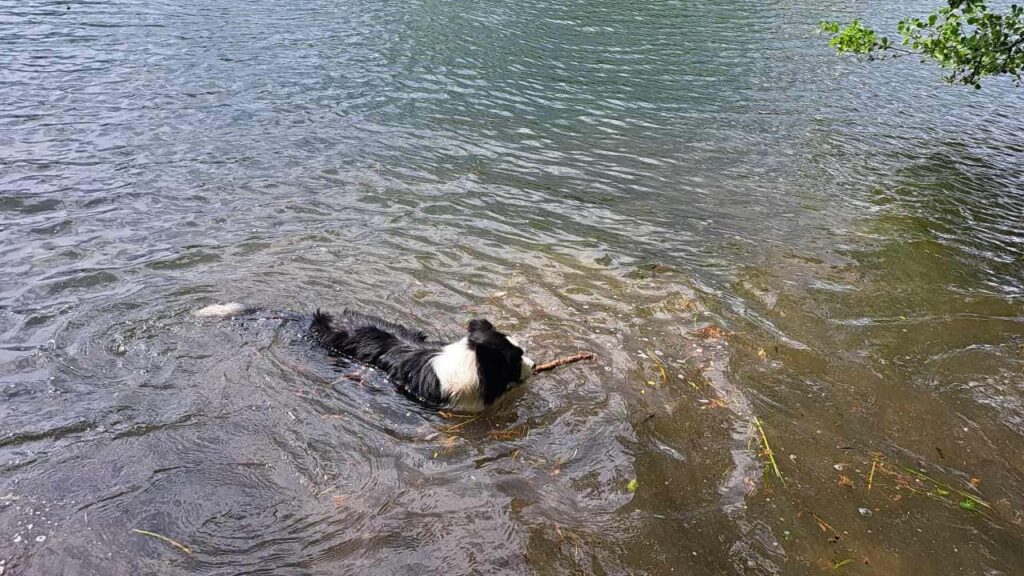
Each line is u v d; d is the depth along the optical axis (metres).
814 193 10.42
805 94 15.58
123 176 9.27
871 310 7.18
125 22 16.95
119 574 3.73
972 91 16.66
